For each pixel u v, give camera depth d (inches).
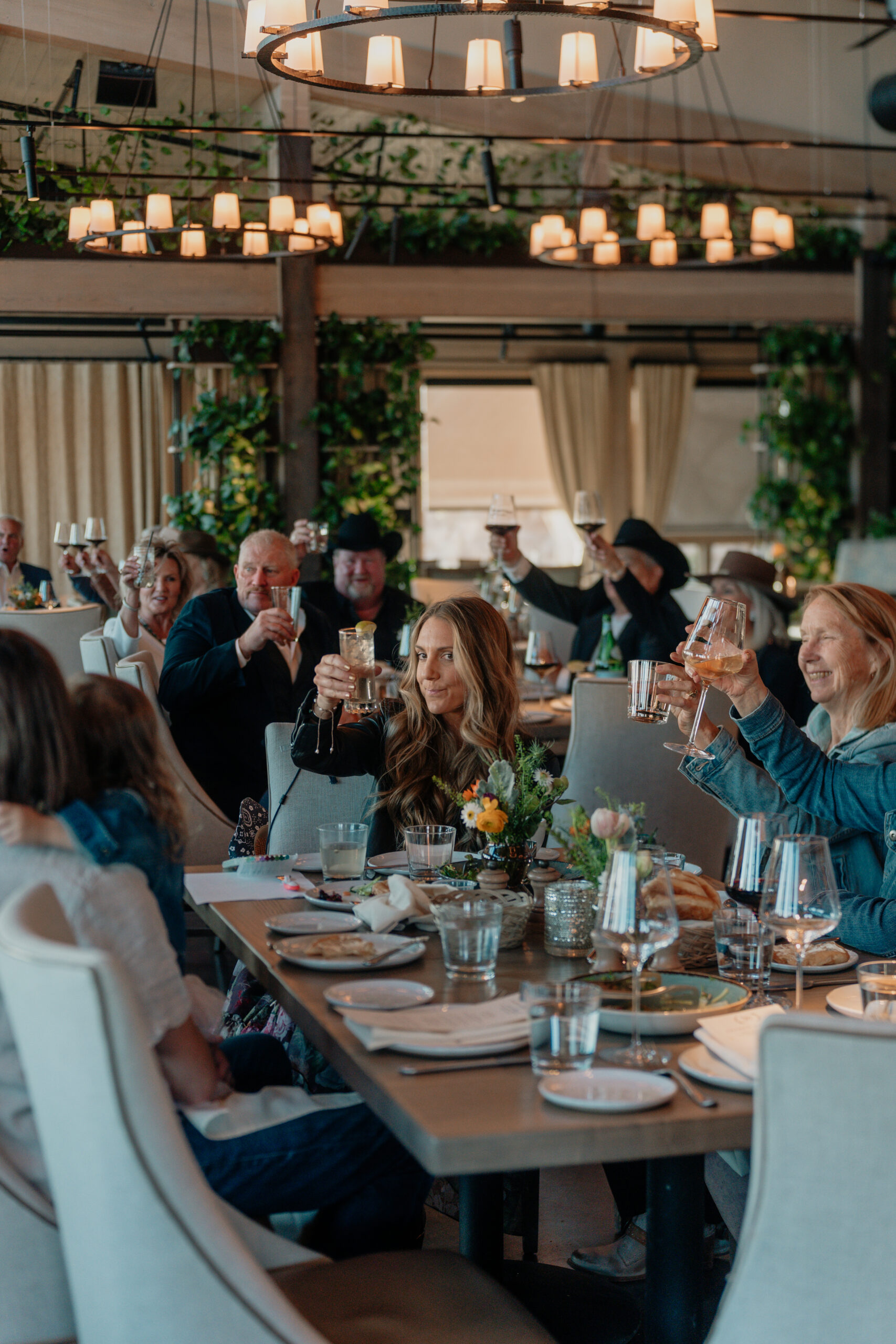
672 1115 56.1
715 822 156.9
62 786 63.8
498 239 344.5
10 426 366.0
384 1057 63.5
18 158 311.7
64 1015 51.6
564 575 372.2
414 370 352.2
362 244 338.3
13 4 285.6
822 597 99.1
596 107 344.8
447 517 423.8
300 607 137.5
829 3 362.9
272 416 346.9
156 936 63.7
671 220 367.6
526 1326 64.0
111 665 181.9
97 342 369.7
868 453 389.1
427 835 93.8
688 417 428.1
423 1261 70.1
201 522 342.0
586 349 422.6
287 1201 72.7
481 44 148.8
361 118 341.4
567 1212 115.2
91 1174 52.8
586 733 152.6
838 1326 48.6
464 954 75.2
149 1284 52.7
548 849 107.0
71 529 254.1
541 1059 60.8
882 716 97.4
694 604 285.4
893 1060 46.8
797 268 371.9
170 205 246.7
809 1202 48.4
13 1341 60.2
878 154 377.1
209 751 175.0
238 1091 78.8
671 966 77.7
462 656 104.4
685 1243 68.9
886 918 84.4
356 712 99.6
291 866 106.7
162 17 298.4
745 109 364.8
